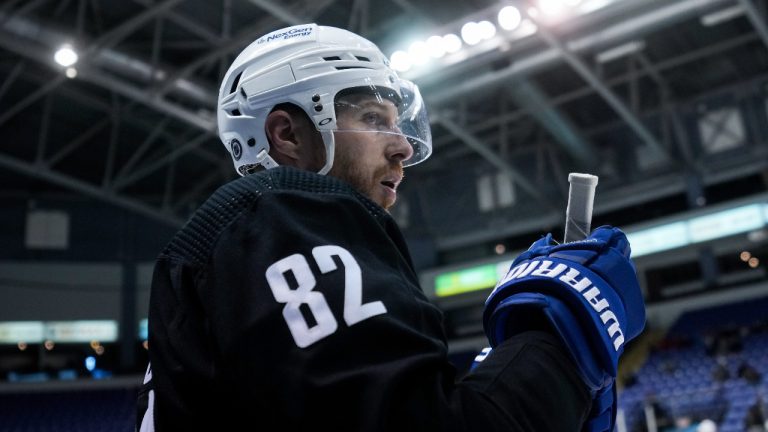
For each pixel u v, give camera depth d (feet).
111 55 54.29
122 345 79.25
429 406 2.39
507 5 48.93
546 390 2.56
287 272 2.66
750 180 72.74
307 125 3.60
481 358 3.34
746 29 61.05
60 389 75.61
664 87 70.69
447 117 62.95
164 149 73.67
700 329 72.23
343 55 3.67
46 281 78.48
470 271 79.05
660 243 70.49
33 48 51.49
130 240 82.33
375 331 2.51
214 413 2.74
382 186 3.63
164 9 52.42
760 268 74.28
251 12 55.16
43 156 71.97
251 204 2.93
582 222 3.45
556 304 2.74
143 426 3.06
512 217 79.92
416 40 52.34
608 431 2.97
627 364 70.95
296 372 2.47
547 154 78.59
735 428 49.55
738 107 71.20
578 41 52.80
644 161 75.05
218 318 2.73
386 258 2.82
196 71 60.90
